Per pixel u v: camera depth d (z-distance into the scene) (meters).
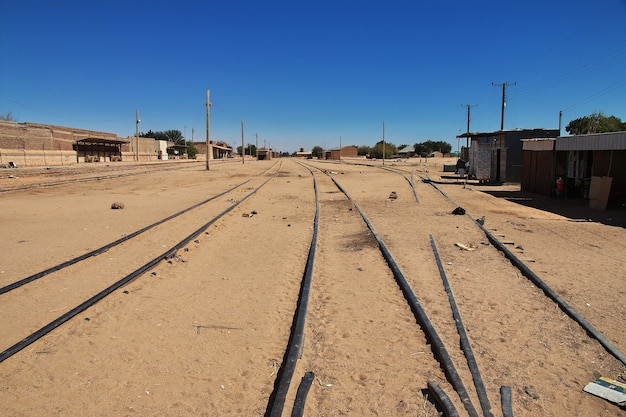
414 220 14.99
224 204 19.58
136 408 4.35
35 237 12.02
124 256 10.05
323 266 9.34
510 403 4.29
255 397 4.57
